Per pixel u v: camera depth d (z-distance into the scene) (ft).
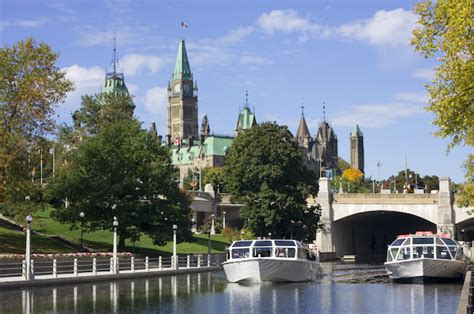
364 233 593.01
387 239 606.14
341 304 169.89
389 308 159.53
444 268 231.09
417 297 184.55
